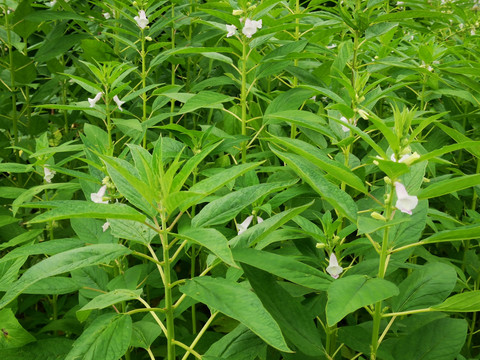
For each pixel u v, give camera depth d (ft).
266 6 2.82
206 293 1.50
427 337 1.82
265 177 3.56
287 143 1.65
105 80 2.70
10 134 4.29
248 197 1.68
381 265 1.72
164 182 1.44
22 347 1.91
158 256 2.65
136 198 1.64
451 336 1.81
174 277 2.62
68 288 2.20
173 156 2.56
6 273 2.09
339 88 3.02
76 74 4.49
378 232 1.90
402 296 1.90
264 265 1.68
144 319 2.44
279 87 4.14
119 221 1.72
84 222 2.38
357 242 2.03
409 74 3.23
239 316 1.39
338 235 2.04
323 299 2.11
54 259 1.50
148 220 1.61
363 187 1.66
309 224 2.06
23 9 3.68
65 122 4.15
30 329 2.97
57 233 3.25
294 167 1.73
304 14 3.02
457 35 4.84
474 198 3.16
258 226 1.78
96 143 2.78
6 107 4.22
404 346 1.82
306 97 2.79
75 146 2.53
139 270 2.32
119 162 1.69
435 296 1.86
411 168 1.92
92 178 2.25
